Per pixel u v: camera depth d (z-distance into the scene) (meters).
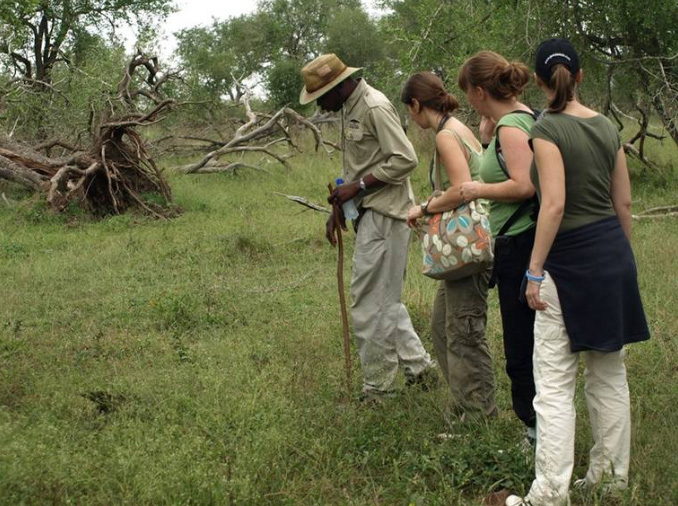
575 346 3.39
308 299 7.00
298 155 17.91
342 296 4.89
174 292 7.17
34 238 10.12
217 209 12.25
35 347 5.77
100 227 10.95
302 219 10.84
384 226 4.66
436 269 4.03
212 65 23.84
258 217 11.23
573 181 3.39
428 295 6.74
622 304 3.42
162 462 3.62
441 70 12.38
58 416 4.37
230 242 9.27
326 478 3.73
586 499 3.53
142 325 6.36
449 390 4.41
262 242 9.13
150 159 12.44
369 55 25.62
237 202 12.89
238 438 4.04
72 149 13.53
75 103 14.56
